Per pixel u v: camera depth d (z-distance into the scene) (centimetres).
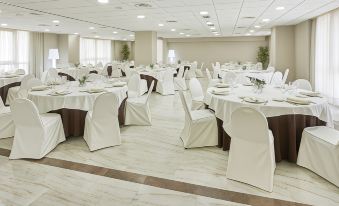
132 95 613
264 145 289
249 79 651
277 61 1173
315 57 959
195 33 1591
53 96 423
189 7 708
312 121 348
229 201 270
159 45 2139
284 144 354
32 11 763
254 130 287
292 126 340
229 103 375
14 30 1356
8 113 462
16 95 723
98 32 1480
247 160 302
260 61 1895
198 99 543
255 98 368
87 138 418
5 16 861
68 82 556
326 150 301
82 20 961
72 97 425
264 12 797
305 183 305
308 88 523
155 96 939
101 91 459
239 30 1389
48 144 388
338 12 797
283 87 495
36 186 297
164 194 283
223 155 391
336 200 271
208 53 2089
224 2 647
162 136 482
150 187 298
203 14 827
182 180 315
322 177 314
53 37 1591
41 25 1127
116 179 316
